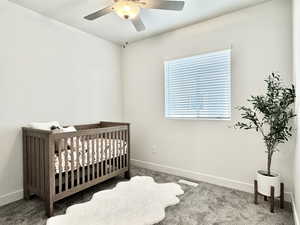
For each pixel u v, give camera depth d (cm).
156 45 329
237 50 250
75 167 220
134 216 184
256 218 188
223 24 260
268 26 229
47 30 261
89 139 238
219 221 184
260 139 237
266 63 230
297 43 178
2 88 216
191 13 255
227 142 261
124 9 192
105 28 301
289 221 183
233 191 248
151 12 252
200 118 286
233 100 254
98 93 335
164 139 325
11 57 223
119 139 287
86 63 314
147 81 344
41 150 204
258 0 227
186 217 190
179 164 308
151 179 284
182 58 299
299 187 166
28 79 239
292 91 189
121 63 379
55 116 270
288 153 217
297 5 176
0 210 204
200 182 279
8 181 220
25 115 236
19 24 231
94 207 201
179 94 308
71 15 258
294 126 204
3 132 217
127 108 375
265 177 204
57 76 272
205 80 280
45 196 198
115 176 300
